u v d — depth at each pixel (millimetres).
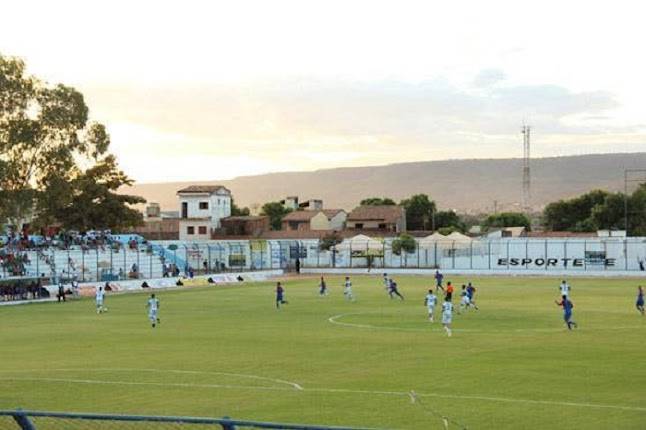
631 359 42781
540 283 114312
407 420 28844
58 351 49312
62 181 112625
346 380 37281
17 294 92938
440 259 149000
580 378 37031
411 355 45219
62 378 38875
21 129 106438
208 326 62719
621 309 72812
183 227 186000
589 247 137875
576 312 70250
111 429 24406
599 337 52688
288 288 109688
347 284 88812
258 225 188250
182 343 52094
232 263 148375
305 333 57000
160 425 24703
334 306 80125
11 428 25000
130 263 127688
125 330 60719
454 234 150000
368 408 30953
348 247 154500
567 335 53969
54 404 32625
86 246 126562
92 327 63344
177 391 35094
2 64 104875
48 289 97250
